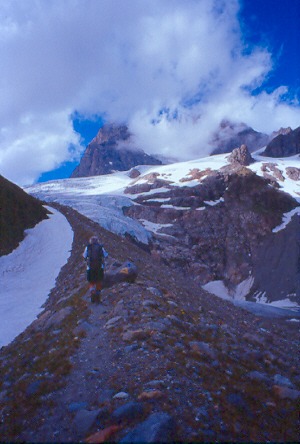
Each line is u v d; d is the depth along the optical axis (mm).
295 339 27297
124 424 4973
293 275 150375
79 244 34844
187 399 5805
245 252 176125
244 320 26219
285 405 7043
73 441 4816
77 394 6109
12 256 33312
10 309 19016
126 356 7480
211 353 8477
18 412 5855
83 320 10344
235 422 5566
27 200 50469
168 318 10375
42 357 8320
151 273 24297
